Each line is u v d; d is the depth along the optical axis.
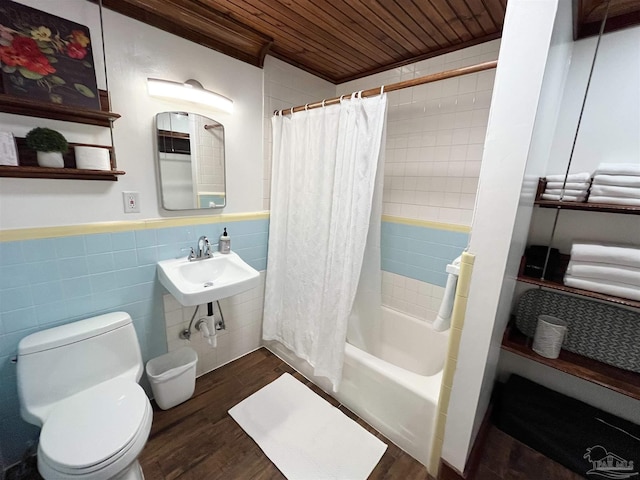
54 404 1.20
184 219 1.72
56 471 0.93
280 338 2.18
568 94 1.47
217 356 2.07
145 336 1.68
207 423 1.60
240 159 1.92
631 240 1.36
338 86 2.43
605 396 1.48
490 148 1.03
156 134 1.51
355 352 1.68
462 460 1.27
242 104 1.86
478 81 1.70
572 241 1.50
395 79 2.08
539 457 1.45
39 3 1.12
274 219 2.08
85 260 1.39
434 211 1.97
